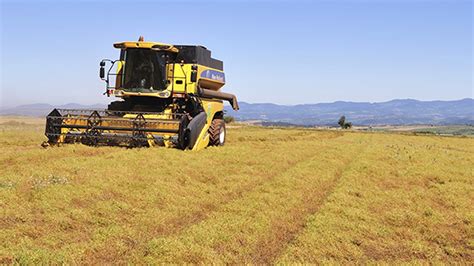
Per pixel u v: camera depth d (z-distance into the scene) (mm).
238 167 14383
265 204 9609
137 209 8602
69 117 17000
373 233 8164
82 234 7164
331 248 7121
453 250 7453
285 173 13703
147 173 11828
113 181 10500
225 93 22094
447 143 41562
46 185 9516
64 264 5785
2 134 23359
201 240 7051
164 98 18406
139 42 17750
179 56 18656
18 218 7535
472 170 16938
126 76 18250
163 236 7234
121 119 16391
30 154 14094
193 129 16344
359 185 12617
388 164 17703
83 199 9000
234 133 37781
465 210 10289
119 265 6094
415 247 7477
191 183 11305
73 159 12984
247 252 6820
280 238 7680
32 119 75750
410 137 53562
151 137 16109
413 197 11547
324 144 27375
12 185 9445
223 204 9703
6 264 5680
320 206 9891
